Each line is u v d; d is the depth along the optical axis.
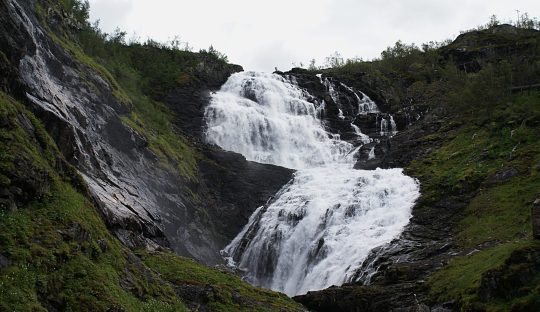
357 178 50.59
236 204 52.31
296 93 73.06
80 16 60.47
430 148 53.62
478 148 48.59
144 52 76.19
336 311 31.94
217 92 73.06
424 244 37.34
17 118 24.67
